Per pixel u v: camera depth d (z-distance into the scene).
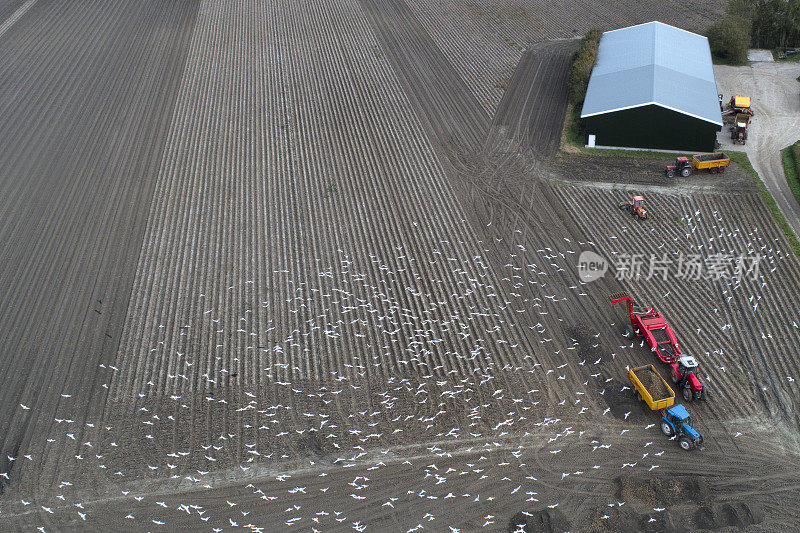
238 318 36.09
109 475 28.08
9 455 29.00
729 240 39.53
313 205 45.28
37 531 25.94
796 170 44.50
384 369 32.62
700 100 48.41
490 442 28.77
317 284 38.34
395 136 52.72
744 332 33.34
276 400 31.20
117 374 32.91
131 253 41.31
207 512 26.44
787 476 26.38
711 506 25.14
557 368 32.09
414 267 39.19
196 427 30.06
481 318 35.34
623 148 49.22
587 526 24.98
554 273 38.06
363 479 27.47
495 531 25.16
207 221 44.06
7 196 46.75
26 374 33.00
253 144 52.69
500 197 44.88
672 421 27.89
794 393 29.88
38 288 38.62
